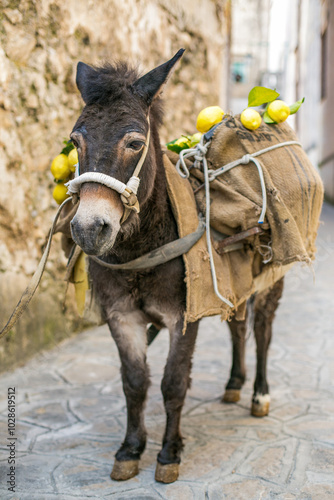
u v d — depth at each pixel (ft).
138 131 5.45
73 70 13.32
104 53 14.38
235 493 6.51
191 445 7.84
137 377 7.03
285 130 7.64
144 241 6.34
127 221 5.78
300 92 59.88
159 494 6.55
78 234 5.04
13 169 11.42
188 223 6.51
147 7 16.19
